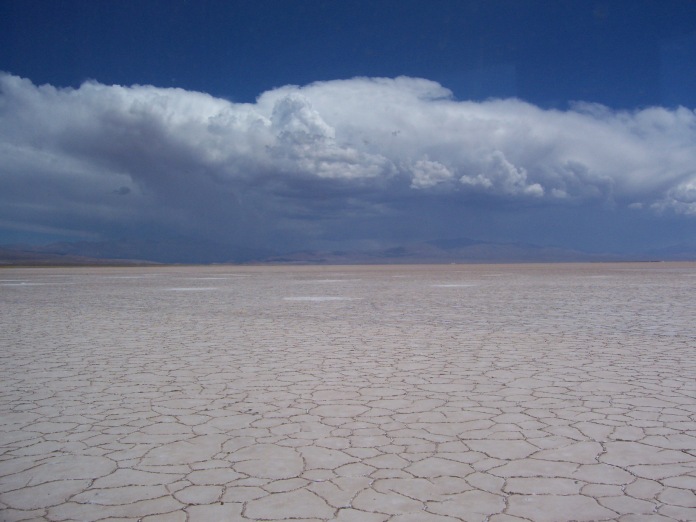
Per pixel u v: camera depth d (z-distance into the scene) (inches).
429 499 126.0
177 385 239.0
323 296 779.4
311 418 187.2
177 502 127.0
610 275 1568.7
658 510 119.6
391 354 306.5
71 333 411.5
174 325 453.7
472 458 148.9
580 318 474.9
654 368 263.4
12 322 488.1
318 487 133.1
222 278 1615.4
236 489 133.0
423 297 741.9
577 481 133.9
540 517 117.2
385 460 148.6
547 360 285.0
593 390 220.8
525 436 165.5
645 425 174.9
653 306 583.5
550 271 2070.6
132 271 2699.3
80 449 161.0
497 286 1018.1
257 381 244.2
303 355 306.8
